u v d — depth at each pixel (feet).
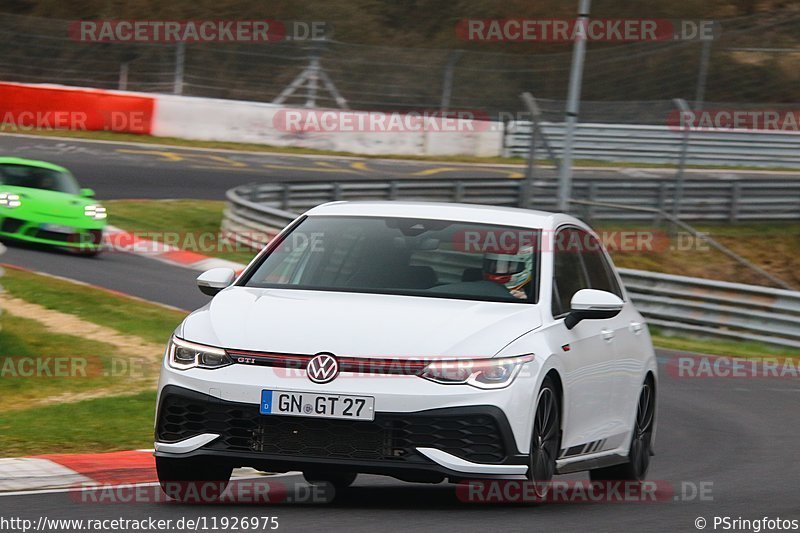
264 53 479.82
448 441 67.10
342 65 458.91
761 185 334.03
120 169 346.13
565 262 83.82
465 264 78.95
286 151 411.13
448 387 67.31
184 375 69.56
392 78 459.32
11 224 222.07
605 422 84.89
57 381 134.62
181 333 72.08
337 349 68.08
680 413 141.59
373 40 498.28
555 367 72.64
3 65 449.48
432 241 80.84
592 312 77.71
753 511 80.69
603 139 410.93
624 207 278.67
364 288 76.89
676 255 305.73
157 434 70.90
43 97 401.29
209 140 412.77
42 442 104.53
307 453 67.51
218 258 250.98
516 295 77.05
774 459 113.29
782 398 158.20
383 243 80.89
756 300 214.48
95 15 504.43
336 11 498.69
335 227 83.05
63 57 458.09
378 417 66.74
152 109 409.08
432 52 465.88
